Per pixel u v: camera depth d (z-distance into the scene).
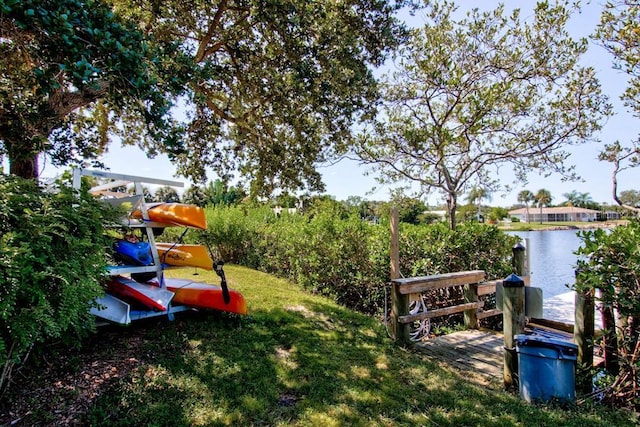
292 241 8.80
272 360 3.80
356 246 7.10
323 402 3.09
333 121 6.29
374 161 7.61
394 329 4.81
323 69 5.48
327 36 5.29
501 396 3.37
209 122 7.39
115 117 6.81
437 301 6.35
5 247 2.14
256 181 7.41
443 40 6.81
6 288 2.14
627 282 3.16
